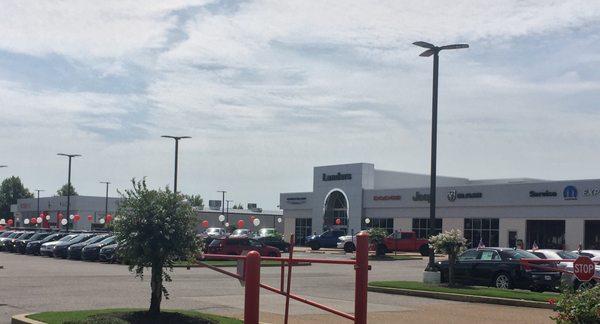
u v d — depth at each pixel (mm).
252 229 105438
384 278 29812
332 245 61625
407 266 40000
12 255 48219
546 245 52562
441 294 20953
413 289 22062
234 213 103938
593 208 49250
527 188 54281
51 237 49375
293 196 83000
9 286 21594
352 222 72062
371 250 51406
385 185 73438
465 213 59531
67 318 12500
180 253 12805
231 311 15906
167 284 23688
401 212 67000
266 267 35594
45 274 27391
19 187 139875
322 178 77000
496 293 20484
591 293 8211
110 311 13352
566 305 8297
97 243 40344
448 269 25156
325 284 25547
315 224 77812
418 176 75812
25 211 118750
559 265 23578
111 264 36594
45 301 17266
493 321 15617
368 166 71938
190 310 15805
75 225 100750
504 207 56156
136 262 12688
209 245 40375
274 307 17266
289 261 10141
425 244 54438
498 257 24469
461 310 17734
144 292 20094
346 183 73375
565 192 51250
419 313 16938
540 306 18547
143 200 12773
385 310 17516
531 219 53812
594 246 49094
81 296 18703
